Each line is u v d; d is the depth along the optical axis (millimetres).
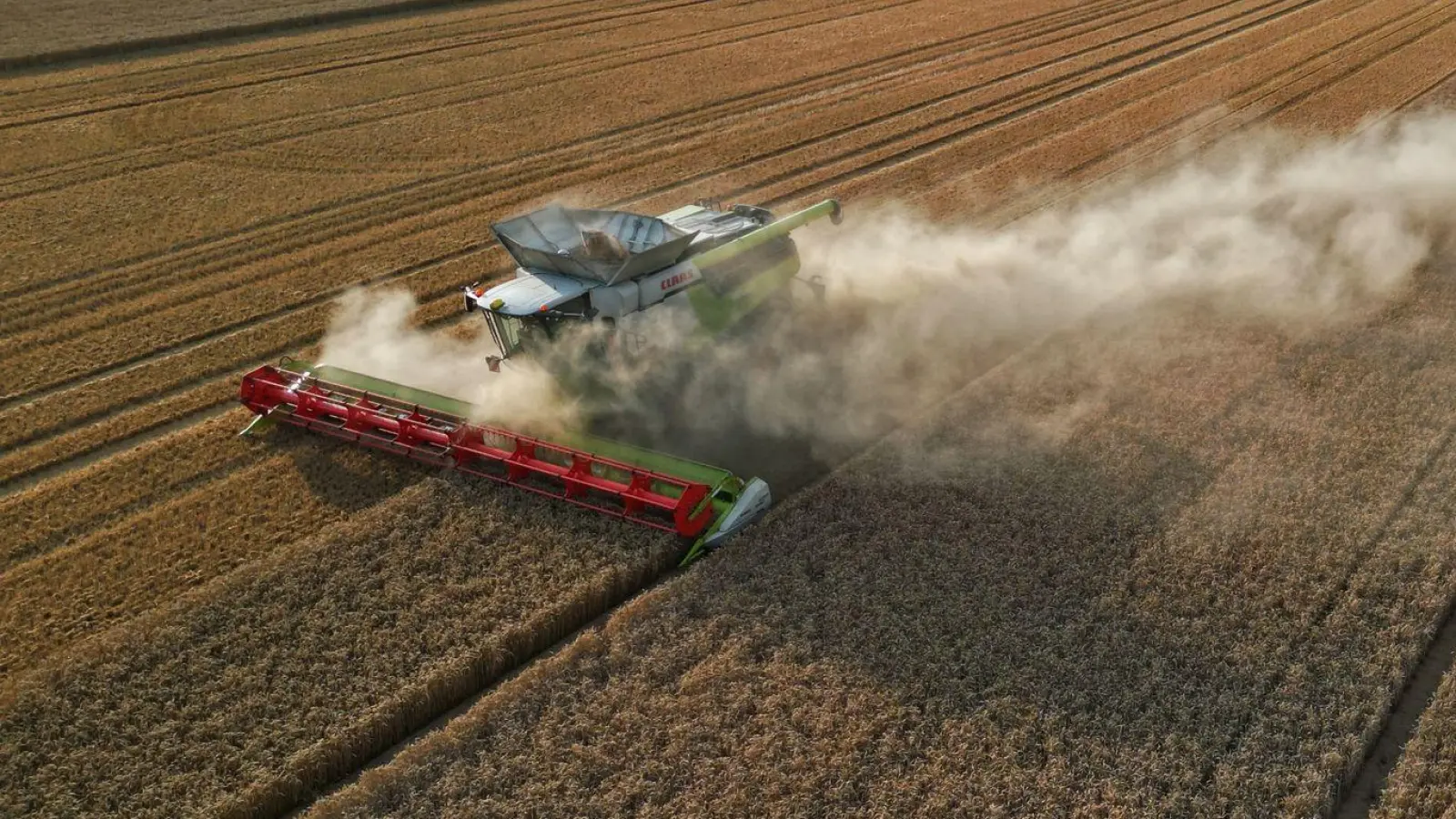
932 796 8664
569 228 14844
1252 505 12164
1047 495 12477
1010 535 11844
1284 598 10695
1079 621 10461
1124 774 8820
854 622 10562
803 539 11867
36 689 10195
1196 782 8711
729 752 9258
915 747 9117
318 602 11273
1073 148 26078
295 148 28125
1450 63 32562
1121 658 9969
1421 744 8969
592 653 10461
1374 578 10898
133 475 13930
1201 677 9812
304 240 22141
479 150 27719
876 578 11172
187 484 13742
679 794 8844
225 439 14703
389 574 11648
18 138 29141
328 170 26562
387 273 20438
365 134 29203
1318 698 9500
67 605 11539
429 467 13789
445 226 22781
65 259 21453
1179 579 11031
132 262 21375
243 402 14734
